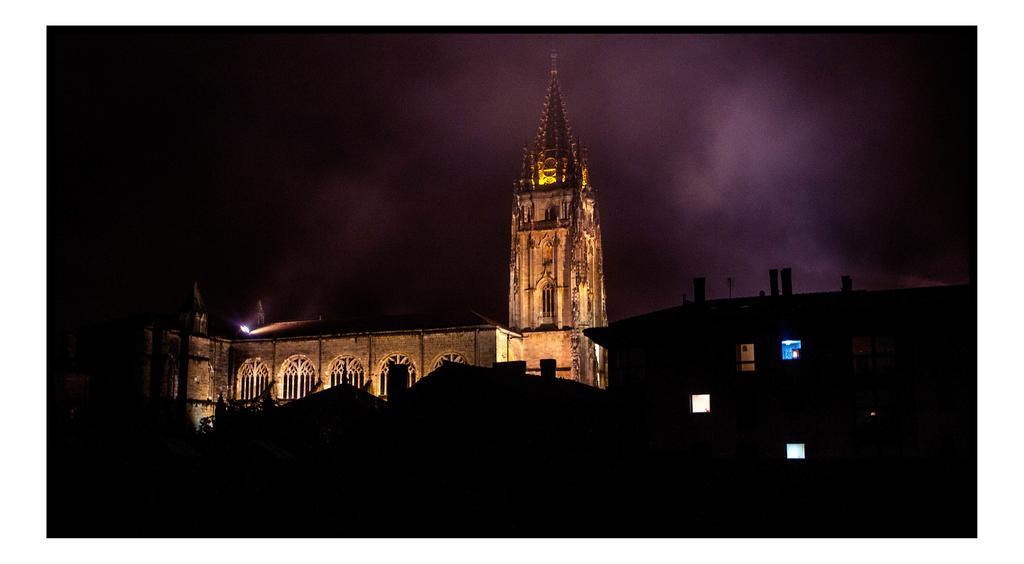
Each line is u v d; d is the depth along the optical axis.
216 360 151.25
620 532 43.25
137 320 138.38
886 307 63.31
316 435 75.62
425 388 55.81
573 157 164.75
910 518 46.50
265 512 46.34
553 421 53.38
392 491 49.59
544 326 156.25
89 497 44.50
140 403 131.25
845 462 52.56
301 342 151.50
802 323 65.50
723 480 51.75
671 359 68.44
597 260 166.38
